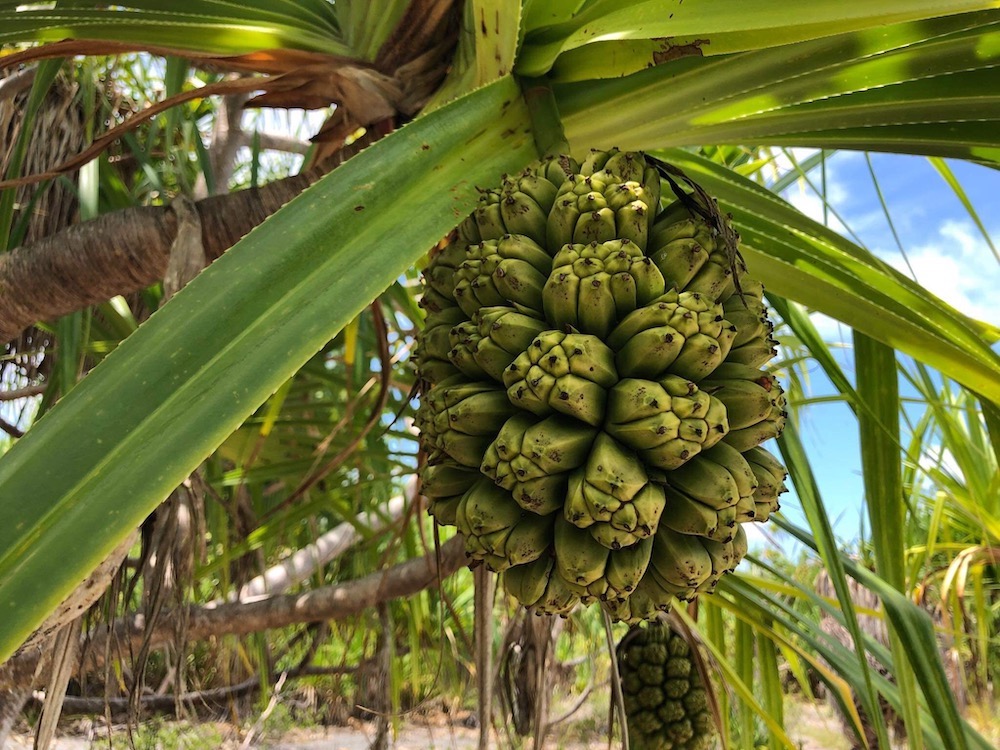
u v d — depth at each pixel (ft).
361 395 2.54
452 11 1.56
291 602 2.80
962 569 3.89
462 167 1.15
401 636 4.17
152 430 0.75
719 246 1.21
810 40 1.25
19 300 1.55
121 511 0.70
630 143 1.54
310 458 2.94
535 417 1.12
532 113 1.29
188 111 2.62
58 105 3.13
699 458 1.12
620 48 1.30
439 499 1.25
